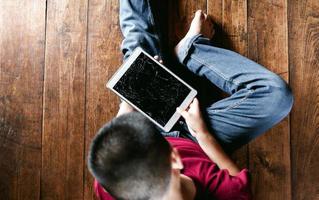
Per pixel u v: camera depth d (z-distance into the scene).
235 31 1.44
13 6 1.46
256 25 1.44
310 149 1.42
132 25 1.38
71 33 1.46
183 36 1.44
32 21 1.46
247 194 1.05
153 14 1.42
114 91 1.28
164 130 1.28
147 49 1.36
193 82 1.42
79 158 1.43
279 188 1.41
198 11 1.42
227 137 1.29
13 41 1.47
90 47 1.45
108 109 1.44
